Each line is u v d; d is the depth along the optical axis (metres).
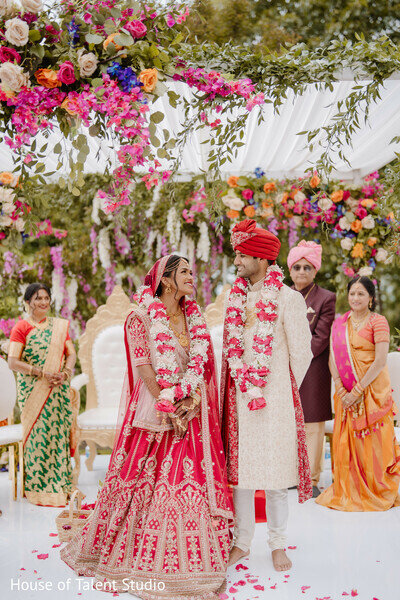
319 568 3.19
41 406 4.56
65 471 4.58
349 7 10.33
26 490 4.56
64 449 4.60
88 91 3.12
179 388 3.08
